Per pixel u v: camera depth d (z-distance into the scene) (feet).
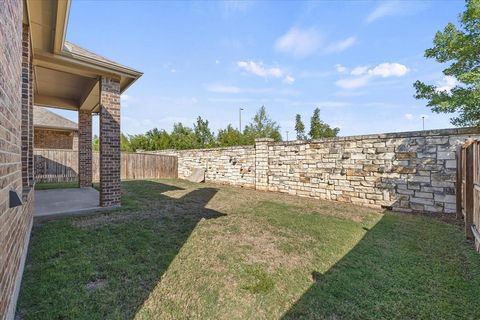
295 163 28.76
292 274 9.37
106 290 7.95
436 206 18.57
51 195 24.67
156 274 9.10
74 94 26.53
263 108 86.07
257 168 33.35
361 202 22.75
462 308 7.36
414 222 16.62
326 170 25.61
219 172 39.88
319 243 12.59
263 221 16.57
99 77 19.01
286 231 14.46
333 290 8.30
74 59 16.94
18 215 7.82
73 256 10.38
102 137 18.86
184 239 12.78
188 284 8.51
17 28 7.69
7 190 5.74
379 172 21.62
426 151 19.13
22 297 7.39
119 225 14.93
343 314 7.09
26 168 12.70
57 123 47.60
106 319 6.60
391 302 7.65
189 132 75.46
